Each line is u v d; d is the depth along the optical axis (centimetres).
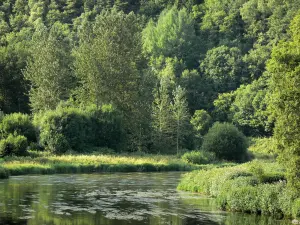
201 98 13850
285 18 15175
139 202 3309
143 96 9494
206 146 8200
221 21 17138
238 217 2802
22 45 11144
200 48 16362
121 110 9131
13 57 10400
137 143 9125
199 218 2766
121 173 5738
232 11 17200
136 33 9725
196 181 4012
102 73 8906
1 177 4762
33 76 9300
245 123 12131
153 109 9675
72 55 10256
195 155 7331
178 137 9712
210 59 14588
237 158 8188
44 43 9425
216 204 3191
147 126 9431
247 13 16600
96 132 8269
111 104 8688
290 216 2752
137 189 4056
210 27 17162
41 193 3669
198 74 14350
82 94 9138
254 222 2661
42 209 2961
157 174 5653
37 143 7388
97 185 4306
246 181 3253
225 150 8075
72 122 7625
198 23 17762
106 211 2944
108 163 6162
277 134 2614
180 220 2702
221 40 16275
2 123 7219
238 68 14212
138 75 9469
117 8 18162
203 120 11994
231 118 12550
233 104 12788
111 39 9181
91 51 9006
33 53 9544
